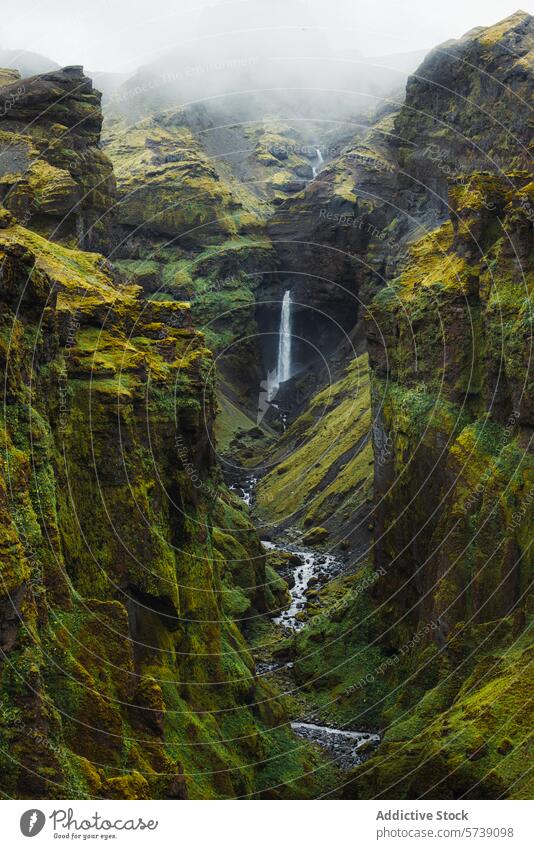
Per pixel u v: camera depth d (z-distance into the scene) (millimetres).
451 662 57594
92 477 48844
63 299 56469
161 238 199625
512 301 65500
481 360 69062
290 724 66562
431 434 70000
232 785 48969
